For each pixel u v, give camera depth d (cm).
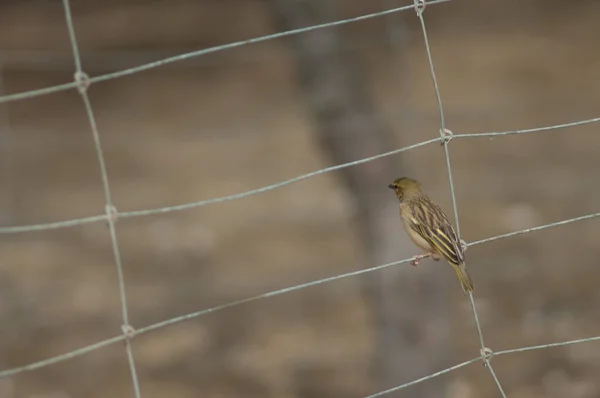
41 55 3169
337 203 2155
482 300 1625
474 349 1479
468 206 2041
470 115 2508
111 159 2612
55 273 1898
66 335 1645
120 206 2286
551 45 3098
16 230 485
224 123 2794
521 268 1738
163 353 1579
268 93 3000
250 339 1594
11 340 1628
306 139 2605
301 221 2080
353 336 1567
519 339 1504
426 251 782
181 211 2230
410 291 1197
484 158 2288
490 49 3105
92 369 1543
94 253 2005
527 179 2150
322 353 1521
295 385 1436
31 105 3053
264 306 1705
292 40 1228
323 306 1686
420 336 1199
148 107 2984
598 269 1720
